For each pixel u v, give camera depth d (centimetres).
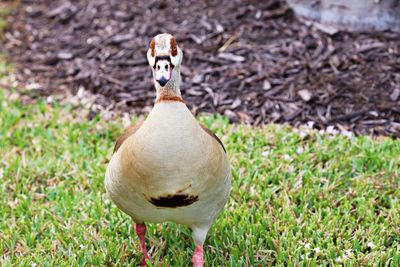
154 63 331
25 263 415
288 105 607
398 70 628
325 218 446
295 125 587
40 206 485
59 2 857
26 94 680
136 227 404
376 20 684
